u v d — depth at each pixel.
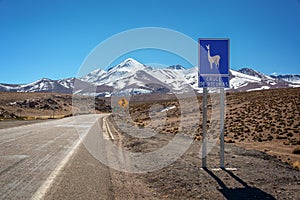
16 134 26.38
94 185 8.84
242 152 16.97
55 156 14.20
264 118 38.72
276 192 8.15
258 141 24.67
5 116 76.25
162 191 8.65
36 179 9.37
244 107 51.84
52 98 138.25
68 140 22.06
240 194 8.01
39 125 41.78
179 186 9.05
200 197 7.88
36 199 7.24
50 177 9.69
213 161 13.34
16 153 14.81
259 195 7.87
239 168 11.66
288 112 39.84
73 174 10.27
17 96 131.88
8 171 10.48
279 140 24.70
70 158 13.72
